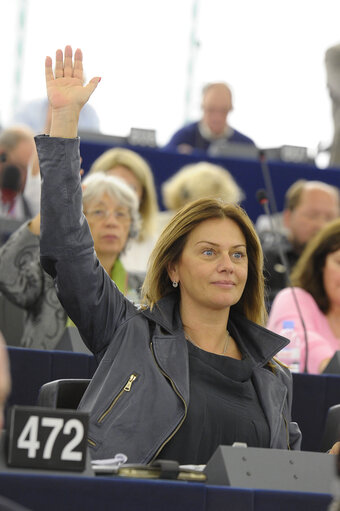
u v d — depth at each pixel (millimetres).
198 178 10133
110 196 7410
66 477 3461
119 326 5195
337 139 13508
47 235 5062
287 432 5223
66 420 3617
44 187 5043
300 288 7902
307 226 9797
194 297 5301
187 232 5344
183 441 4934
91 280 5117
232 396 5137
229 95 13672
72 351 6691
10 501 3395
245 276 5324
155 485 3541
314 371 7445
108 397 4922
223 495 3639
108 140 12312
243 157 12727
